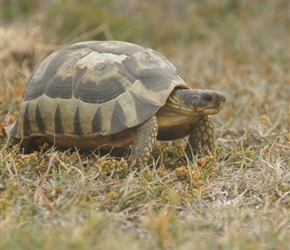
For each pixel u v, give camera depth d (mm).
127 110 12008
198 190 11484
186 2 31359
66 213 10156
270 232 9609
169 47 26578
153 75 12398
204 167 12688
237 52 25297
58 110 12562
